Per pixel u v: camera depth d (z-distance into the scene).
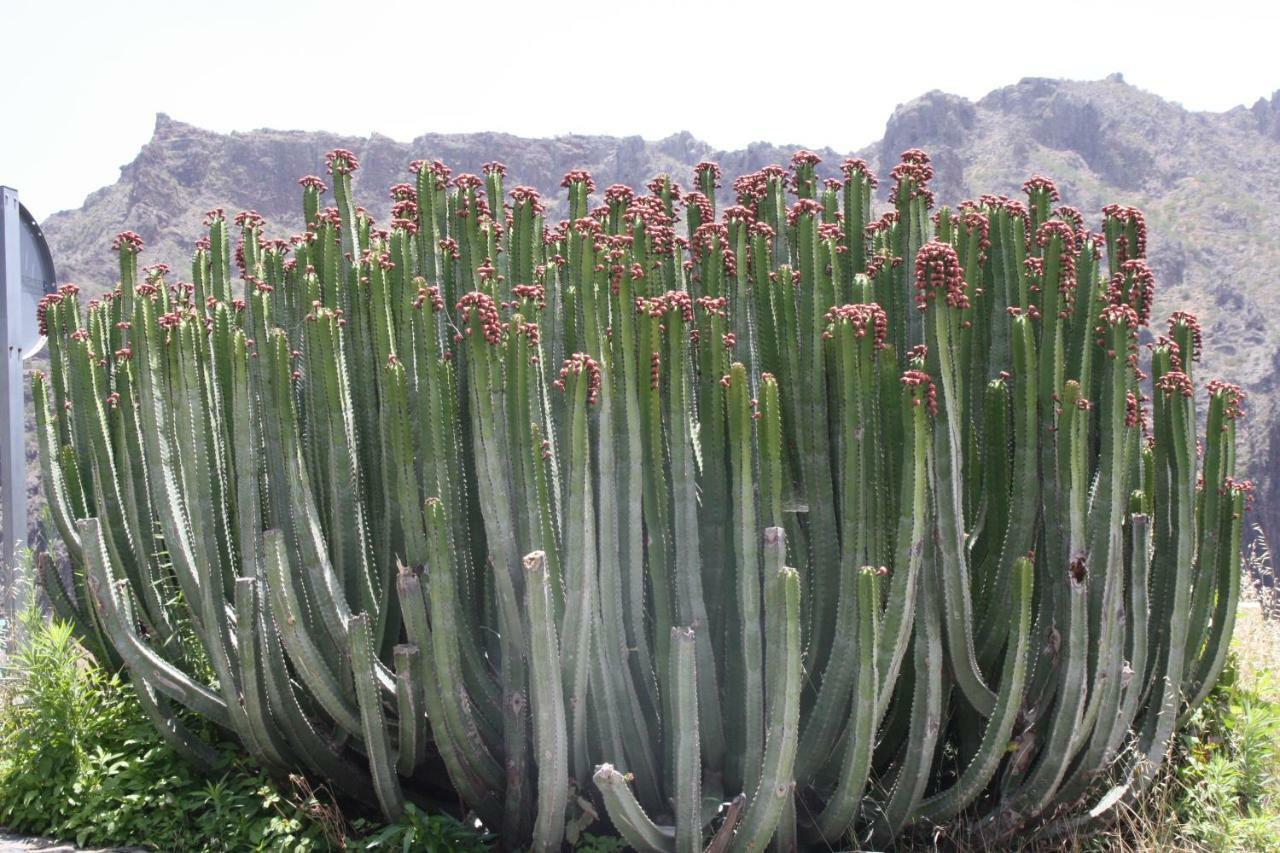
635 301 4.37
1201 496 5.12
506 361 4.22
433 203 5.48
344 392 4.99
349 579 5.00
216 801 4.87
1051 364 4.58
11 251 6.85
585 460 4.04
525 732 4.44
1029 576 4.14
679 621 4.29
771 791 3.89
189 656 5.57
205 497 4.75
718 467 4.36
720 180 5.64
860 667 3.97
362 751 5.18
